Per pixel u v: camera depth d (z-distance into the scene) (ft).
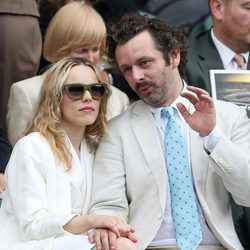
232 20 83.82
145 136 67.92
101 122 68.74
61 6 90.27
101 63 82.28
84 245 60.85
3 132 76.33
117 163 67.62
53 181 65.05
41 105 67.77
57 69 67.67
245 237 71.20
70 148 67.31
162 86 67.87
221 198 67.31
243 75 79.10
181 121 68.59
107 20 94.94
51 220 62.49
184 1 106.63
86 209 67.00
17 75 84.17
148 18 68.74
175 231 66.23
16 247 62.95
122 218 62.54
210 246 66.54
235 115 69.15
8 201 66.18
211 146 65.10
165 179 66.74
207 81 82.07
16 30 83.56
